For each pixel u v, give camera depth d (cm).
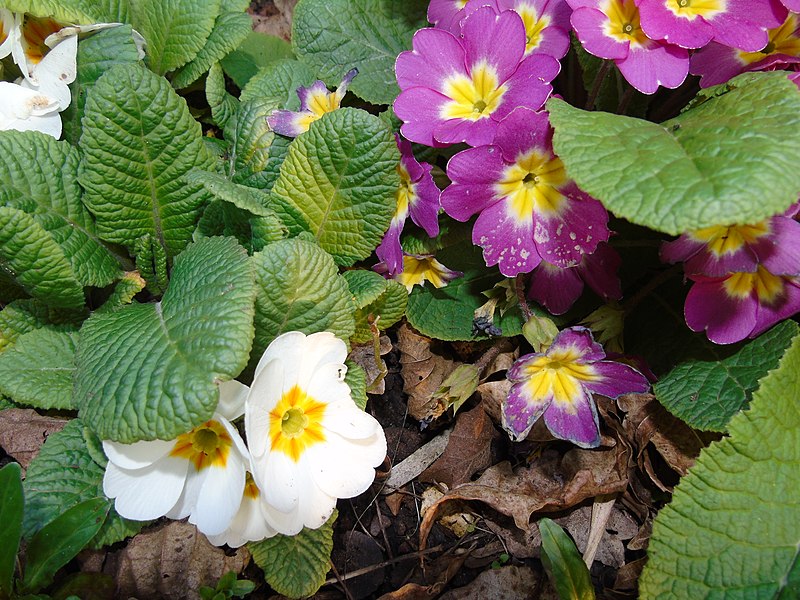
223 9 25
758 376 19
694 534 17
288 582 19
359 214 20
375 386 22
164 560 20
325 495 17
